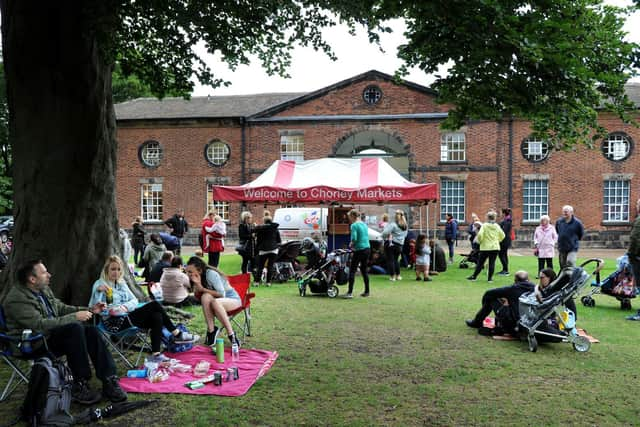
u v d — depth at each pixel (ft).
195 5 27.32
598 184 85.61
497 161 87.56
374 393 17.11
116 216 27.43
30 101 24.29
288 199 48.65
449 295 37.09
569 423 14.74
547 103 22.30
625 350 22.62
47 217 24.36
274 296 36.81
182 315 27.86
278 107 91.76
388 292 38.63
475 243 54.49
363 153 97.55
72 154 24.80
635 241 31.04
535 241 44.39
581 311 31.68
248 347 22.91
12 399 16.53
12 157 24.98
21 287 17.22
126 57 31.40
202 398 16.61
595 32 21.39
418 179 89.25
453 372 19.31
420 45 22.13
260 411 15.52
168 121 93.66
